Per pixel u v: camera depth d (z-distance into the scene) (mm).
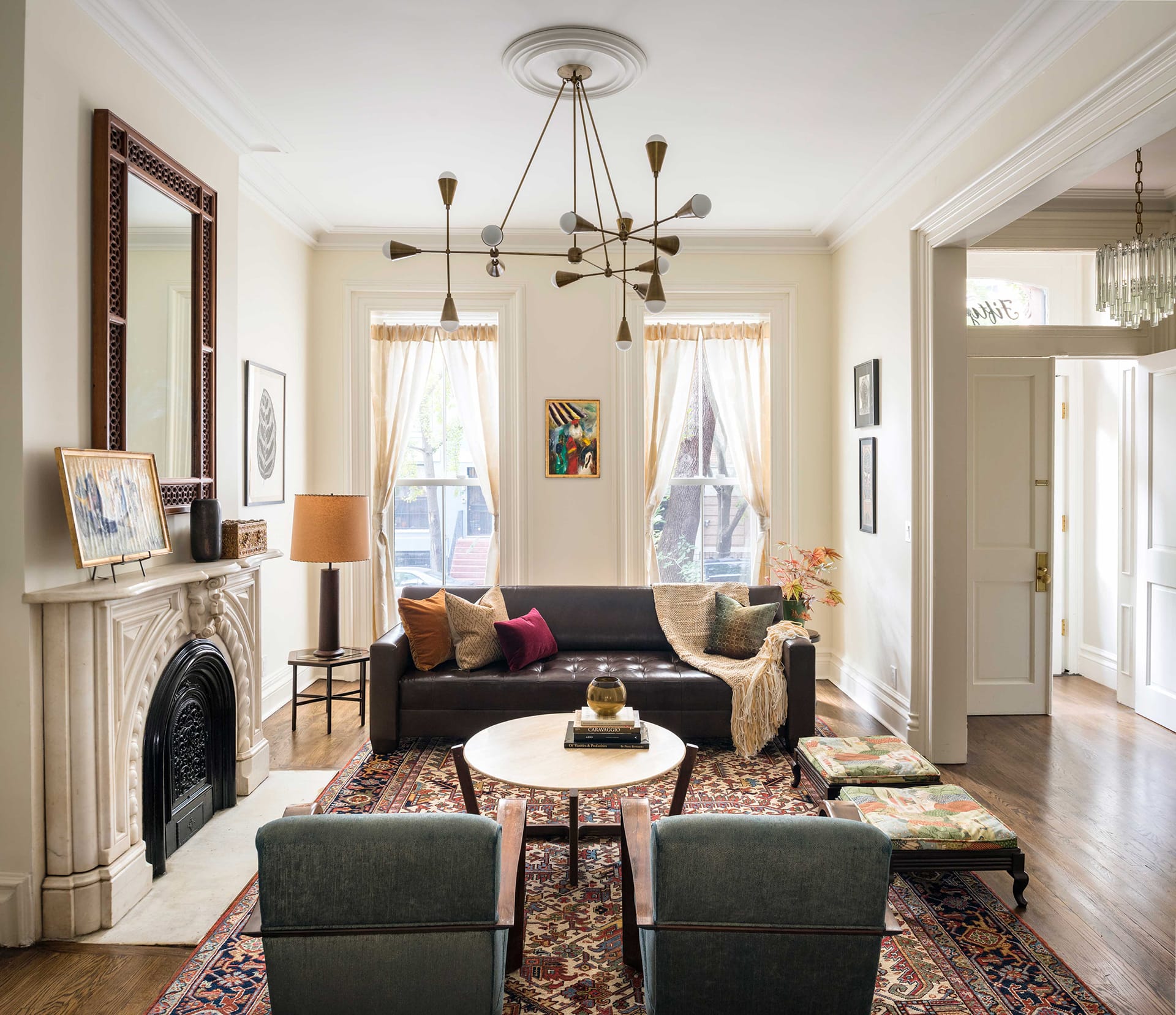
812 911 1528
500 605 4773
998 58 3203
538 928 2562
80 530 2441
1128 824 3340
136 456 2801
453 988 1593
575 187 3926
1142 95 2559
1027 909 2668
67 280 2559
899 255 4457
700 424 5992
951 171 3863
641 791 3682
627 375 5672
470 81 3436
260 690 3789
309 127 3875
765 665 4191
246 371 4461
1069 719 4871
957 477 4090
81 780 2492
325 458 5645
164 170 3088
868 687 4941
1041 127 3074
